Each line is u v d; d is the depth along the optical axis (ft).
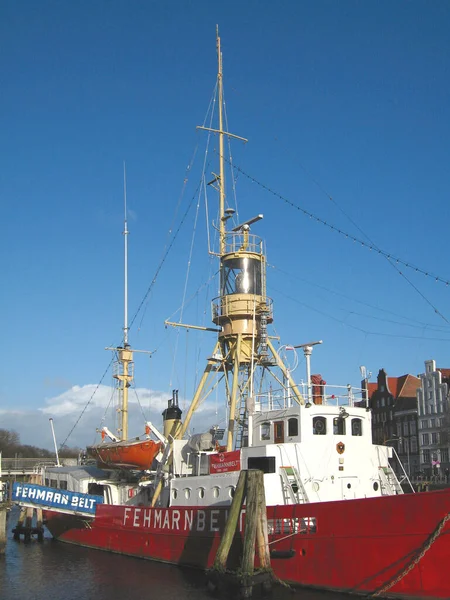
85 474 128.98
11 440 463.42
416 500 63.00
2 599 77.87
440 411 296.92
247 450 82.94
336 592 67.97
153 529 94.43
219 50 120.16
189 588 77.66
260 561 71.00
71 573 91.04
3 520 111.45
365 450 84.64
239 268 105.29
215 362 104.37
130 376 143.02
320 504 70.74
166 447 101.14
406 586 62.69
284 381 100.32
